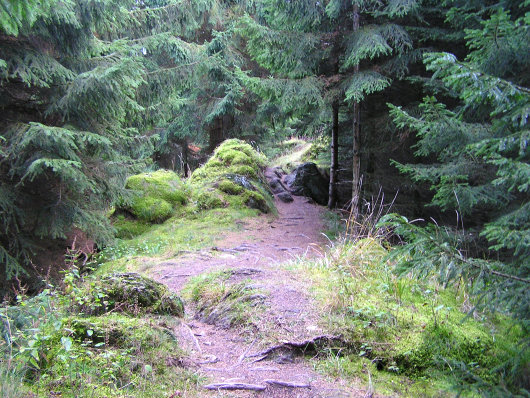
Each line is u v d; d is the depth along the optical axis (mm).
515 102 2588
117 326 2939
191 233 8906
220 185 11031
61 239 8102
